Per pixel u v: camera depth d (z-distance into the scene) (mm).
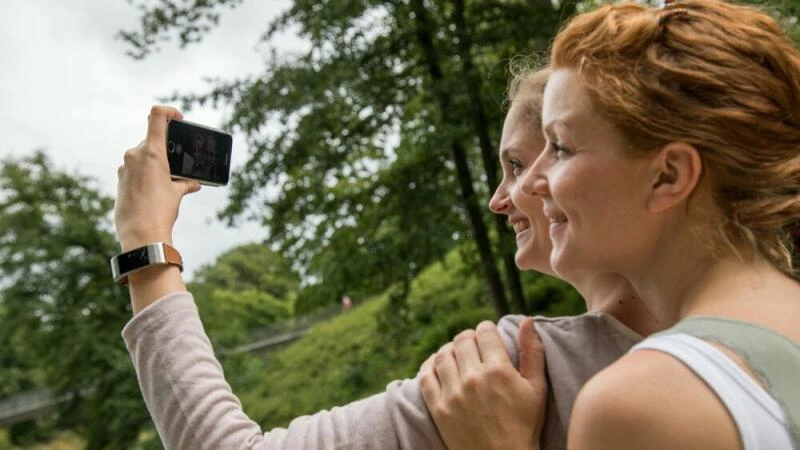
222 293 37969
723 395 656
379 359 22156
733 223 815
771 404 657
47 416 30109
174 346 1094
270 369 26438
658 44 833
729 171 811
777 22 931
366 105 10523
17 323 19547
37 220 20438
